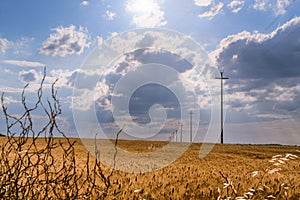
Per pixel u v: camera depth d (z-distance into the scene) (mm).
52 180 6152
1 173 5832
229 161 28469
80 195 6293
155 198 9875
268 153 48375
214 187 11469
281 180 11750
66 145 43844
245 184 10805
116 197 8438
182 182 12734
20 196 6156
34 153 5953
